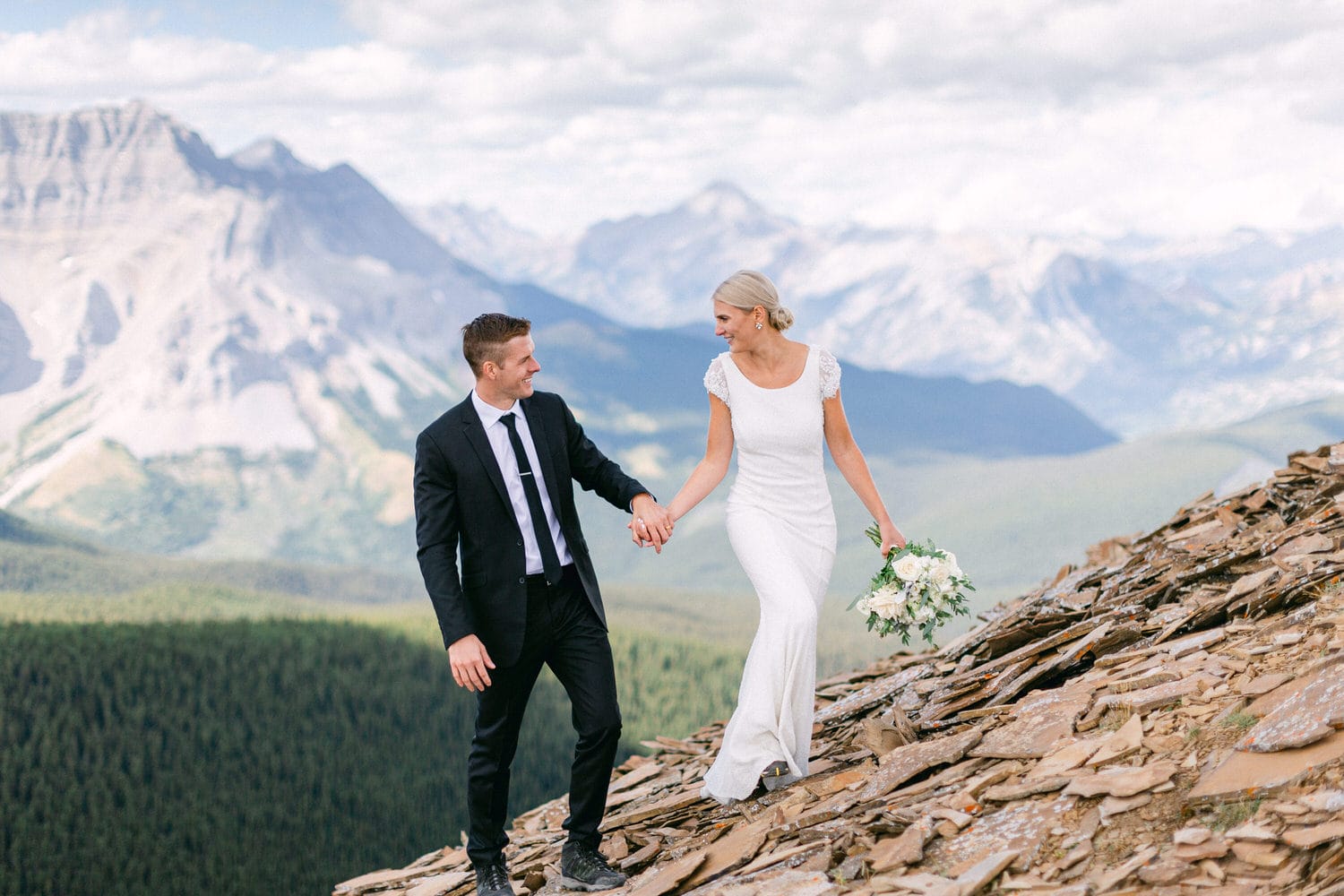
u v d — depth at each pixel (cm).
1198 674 358
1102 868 273
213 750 9988
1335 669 302
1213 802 280
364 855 9031
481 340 377
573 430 411
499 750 405
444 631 372
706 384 450
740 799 421
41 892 8212
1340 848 238
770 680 414
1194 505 636
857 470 461
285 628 12444
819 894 301
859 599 439
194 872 8506
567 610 394
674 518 432
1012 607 672
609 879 396
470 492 382
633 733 10181
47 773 9325
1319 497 513
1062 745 347
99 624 12231
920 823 324
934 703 470
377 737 10625
